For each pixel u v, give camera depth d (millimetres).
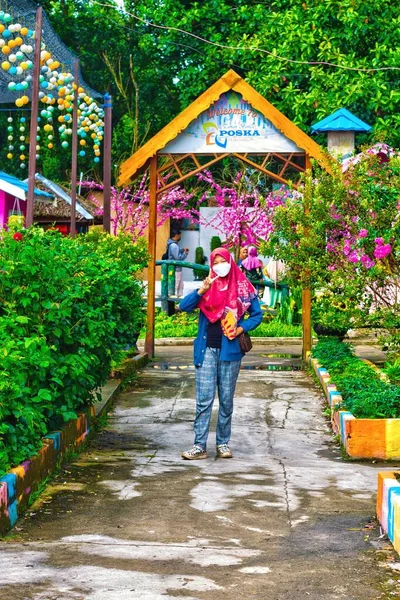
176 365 16719
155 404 12492
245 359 17672
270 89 28234
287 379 14734
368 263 12078
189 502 7500
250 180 29797
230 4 31953
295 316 22766
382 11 27062
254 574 5680
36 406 7875
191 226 41750
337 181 13547
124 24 38344
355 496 7801
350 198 13242
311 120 28406
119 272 11805
